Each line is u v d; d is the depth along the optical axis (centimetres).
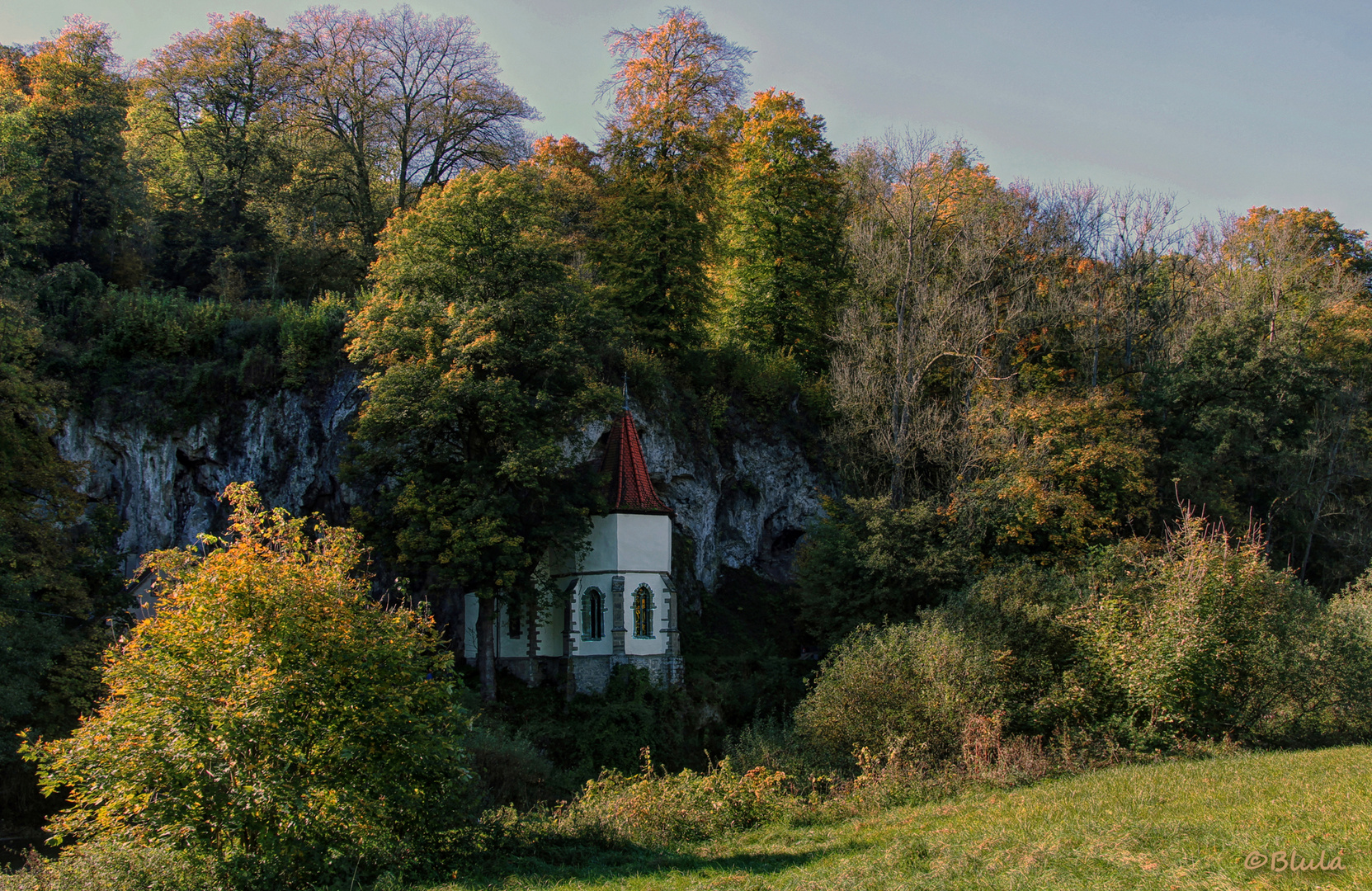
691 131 5150
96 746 1414
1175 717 2500
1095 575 2988
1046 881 1252
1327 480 5119
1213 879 1179
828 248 5838
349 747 1483
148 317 4222
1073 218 5703
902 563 4069
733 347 5462
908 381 4669
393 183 6309
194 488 4047
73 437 3862
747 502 5169
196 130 6006
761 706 4009
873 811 2036
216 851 1408
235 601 1493
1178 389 5094
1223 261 6412
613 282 5088
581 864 1673
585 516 3897
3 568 2872
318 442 4097
